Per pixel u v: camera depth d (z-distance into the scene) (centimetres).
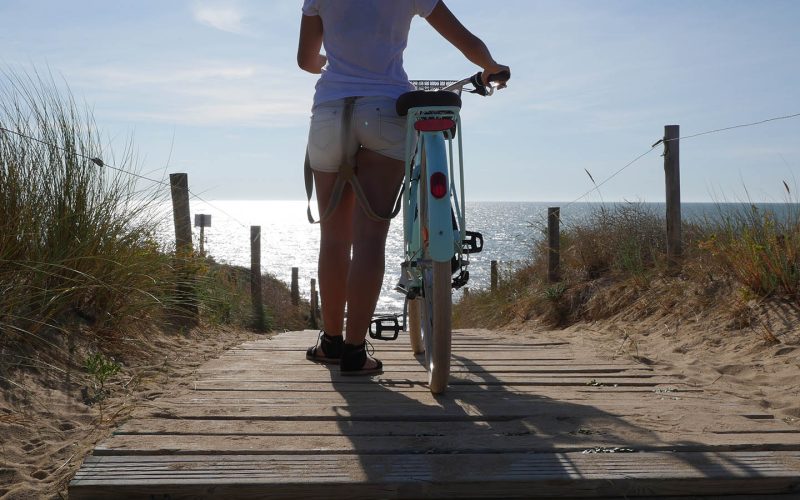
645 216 763
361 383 331
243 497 200
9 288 337
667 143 642
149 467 212
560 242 866
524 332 667
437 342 296
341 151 325
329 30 331
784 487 205
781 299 479
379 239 332
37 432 256
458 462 217
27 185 380
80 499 200
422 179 314
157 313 467
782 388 339
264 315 802
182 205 559
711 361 416
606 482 204
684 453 226
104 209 414
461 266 313
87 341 366
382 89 322
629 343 488
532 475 206
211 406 283
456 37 332
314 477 205
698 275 575
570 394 314
